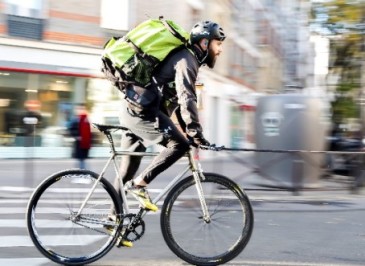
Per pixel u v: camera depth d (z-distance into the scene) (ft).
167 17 109.70
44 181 21.17
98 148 91.97
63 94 94.68
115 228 21.27
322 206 40.29
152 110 20.26
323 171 48.39
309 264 22.82
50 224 21.24
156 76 20.39
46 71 92.12
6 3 89.20
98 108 97.04
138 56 20.24
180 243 21.40
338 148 70.23
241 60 173.88
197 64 20.61
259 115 51.85
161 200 21.70
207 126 135.74
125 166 21.54
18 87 90.33
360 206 40.63
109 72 21.31
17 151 89.35
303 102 50.80
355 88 73.92
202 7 129.49
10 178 59.06
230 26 158.81
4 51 88.79
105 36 100.37
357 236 29.17
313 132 51.06
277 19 216.13
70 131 60.75
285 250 25.40
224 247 21.59
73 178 21.29
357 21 64.64
